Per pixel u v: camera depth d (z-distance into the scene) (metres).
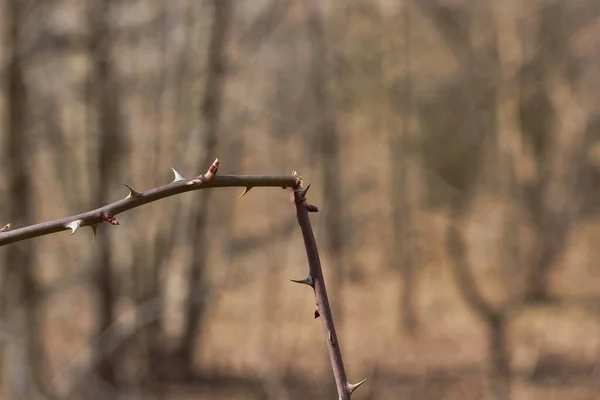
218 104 10.98
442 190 14.49
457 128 14.55
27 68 8.81
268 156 12.73
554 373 9.71
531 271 13.23
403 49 14.67
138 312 9.29
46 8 9.16
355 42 14.05
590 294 13.57
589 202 15.06
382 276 15.04
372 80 14.23
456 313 13.88
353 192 14.09
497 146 14.05
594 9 14.04
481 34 13.88
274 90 12.27
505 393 9.18
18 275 7.64
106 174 10.18
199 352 11.07
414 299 14.19
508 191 13.56
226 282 11.27
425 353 11.69
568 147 14.35
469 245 13.24
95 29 9.91
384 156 15.26
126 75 11.29
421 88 14.81
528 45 13.56
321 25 12.16
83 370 7.88
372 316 13.63
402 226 14.66
